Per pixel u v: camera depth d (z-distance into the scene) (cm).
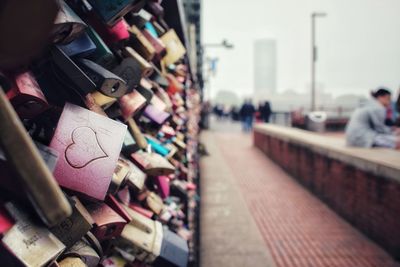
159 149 176
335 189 574
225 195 666
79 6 97
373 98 629
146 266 131
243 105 2375
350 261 398
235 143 1619
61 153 76
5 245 53
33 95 66
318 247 435
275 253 419
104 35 106
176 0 235
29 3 32
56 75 80
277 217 552
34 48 35
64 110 80
